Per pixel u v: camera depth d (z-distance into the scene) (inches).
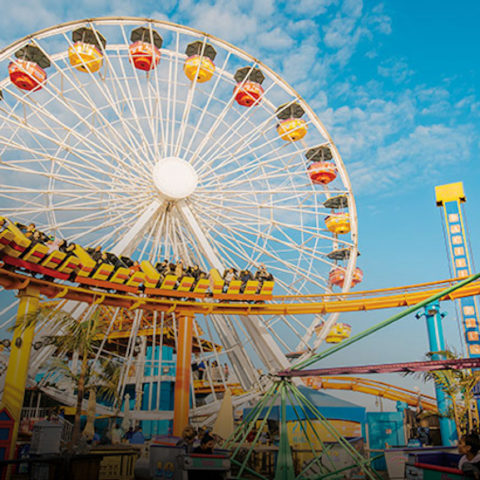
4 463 403.5
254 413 470.3
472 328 1197.7
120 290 947.3
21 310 804.0
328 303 1119.6
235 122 1371.8
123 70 1284.4
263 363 1289.4
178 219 1347.2
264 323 1315.2
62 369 653.9
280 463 428.5
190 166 1316.4
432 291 1097.4
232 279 1045.8
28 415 1066.7
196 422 1441.9
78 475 455.8
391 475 487.5
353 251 1450.5
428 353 1103.6
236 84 1455.5
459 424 989.2
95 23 1272.1
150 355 1651.1
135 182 1289.4
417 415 1213.7
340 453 564.1
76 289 882.1
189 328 1046.4
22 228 826.8
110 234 1293.1
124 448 584.1
